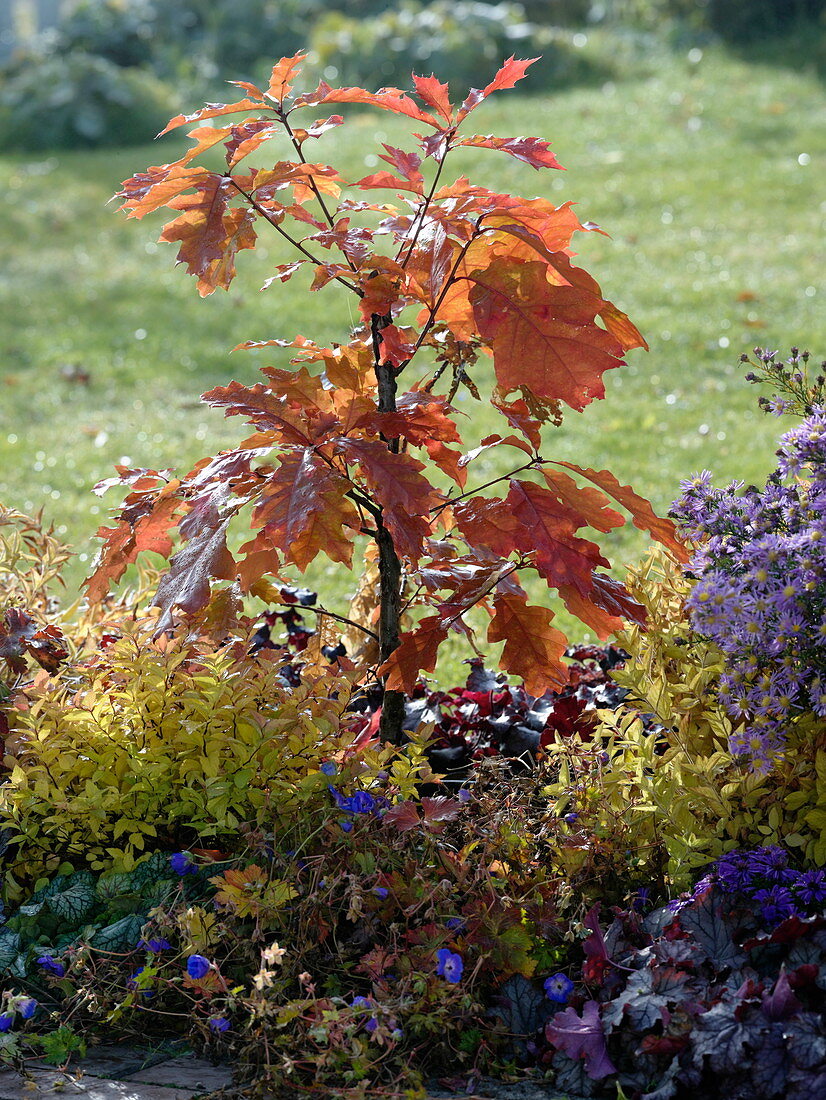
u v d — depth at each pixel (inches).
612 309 106.7
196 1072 88.4
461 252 107.1
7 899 102.7
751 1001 82.7
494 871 99.9
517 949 93.2
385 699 115.5
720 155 488.7
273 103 106.1
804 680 98.3
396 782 104.3
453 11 721.6
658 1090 81.1
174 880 100.6
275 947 87.6
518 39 684.7
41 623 125.7
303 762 105.0
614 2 753.0
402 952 94.0
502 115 570.3
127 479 114.2
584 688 129.3
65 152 617.3
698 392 282.0
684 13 724.0
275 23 784.9
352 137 540.7
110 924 99.8
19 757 106.5
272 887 93.3
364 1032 88.6
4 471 256.8
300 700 105.8
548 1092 85.3
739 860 95.3
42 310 381.4
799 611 93.8
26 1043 90.7
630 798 104.5
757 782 97.0
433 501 97.9
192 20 810.8
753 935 92.3
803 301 337.1
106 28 764.6
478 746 122.4
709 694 103.0
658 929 94.4
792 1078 77.9
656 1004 85.1
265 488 98.3
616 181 463.8
